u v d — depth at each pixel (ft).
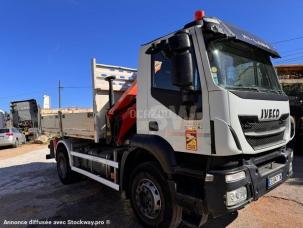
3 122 79.10
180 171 11.59
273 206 15.75
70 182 22.91
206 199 10.59
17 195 20.71
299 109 29.35
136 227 14.06
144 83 13.61
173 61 10.63
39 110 30.25
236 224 13.67
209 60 10.89
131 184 14.37
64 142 22.66
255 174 10.94
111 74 18.51
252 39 12.80
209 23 10.74
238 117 10.39
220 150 10.32
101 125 17.81
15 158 42.52
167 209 12.42
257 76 12.98
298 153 30.45
